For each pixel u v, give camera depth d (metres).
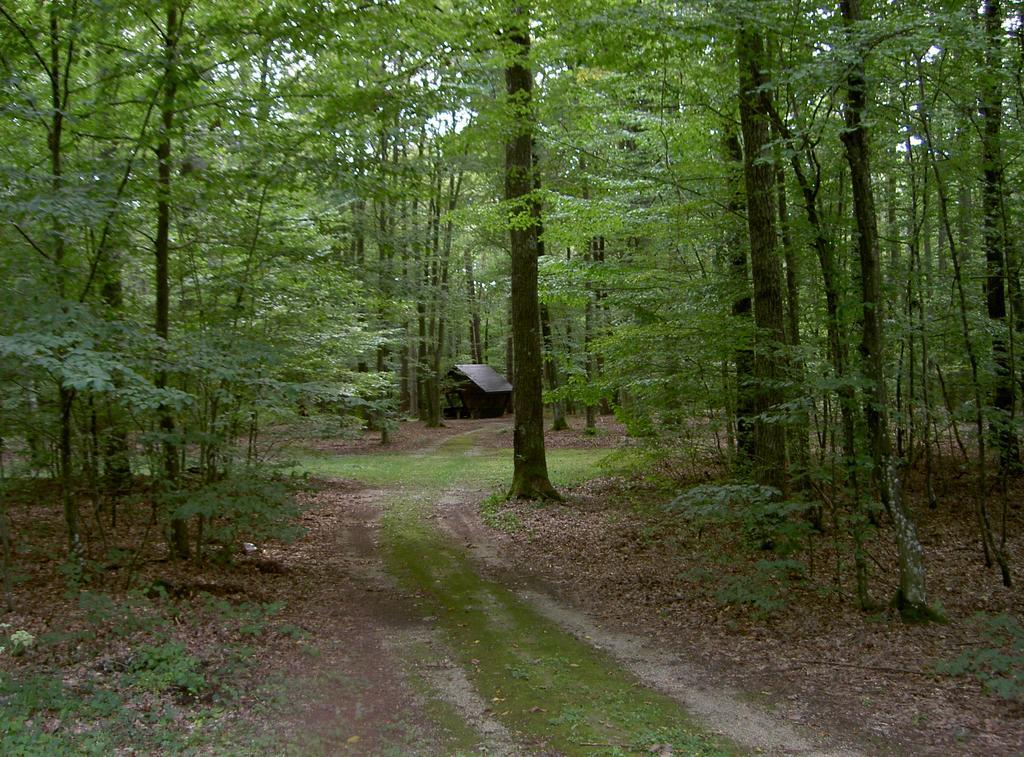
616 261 12.90
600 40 8.27
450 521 13.12
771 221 9.02
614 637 7.02
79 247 7.87
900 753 4.48
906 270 10.07
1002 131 9.03
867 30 6.39
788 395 8.36
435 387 33.09
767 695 5.50
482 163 19.16
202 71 7.67
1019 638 5.92
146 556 9.23
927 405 11.20
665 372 11.54
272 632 6.84
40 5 7.20
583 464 19.75
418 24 7.67
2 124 7.72
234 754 4.36
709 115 10.11
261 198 8.80
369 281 12.60
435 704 5.45
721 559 9.23
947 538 10.11
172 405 6.59
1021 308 10.93
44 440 7.88
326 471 19.94
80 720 4.56
